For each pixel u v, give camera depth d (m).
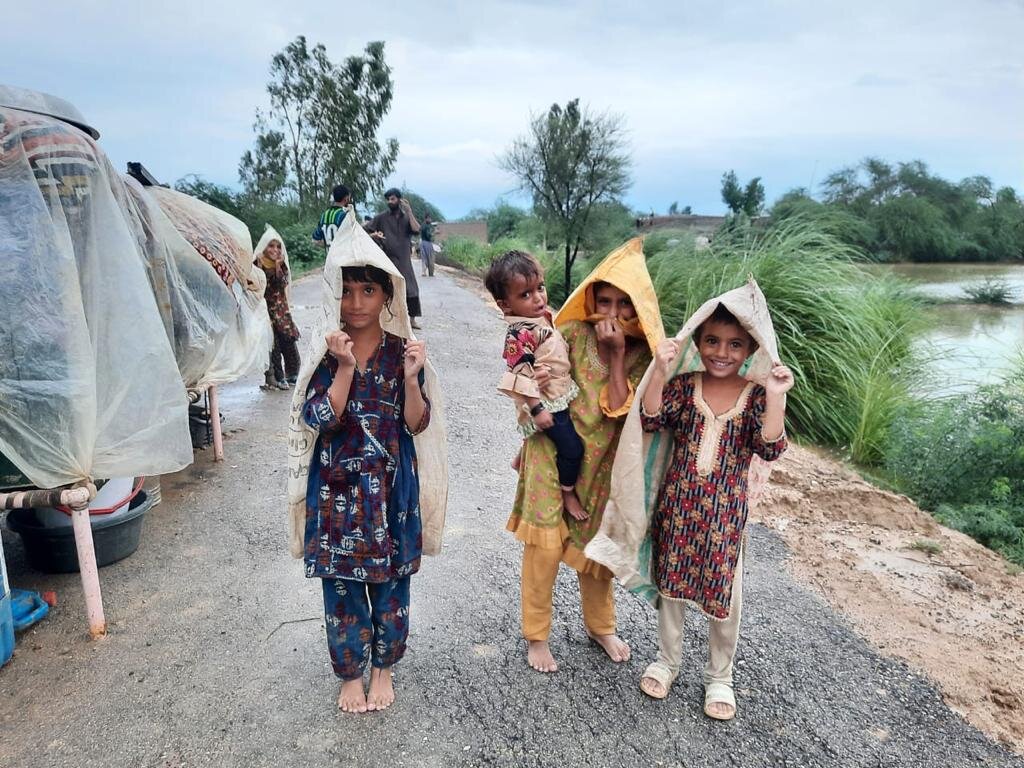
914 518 4.74
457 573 3.56
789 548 4.08
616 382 2.44
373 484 2.30
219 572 3.52
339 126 35.62
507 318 2.54
